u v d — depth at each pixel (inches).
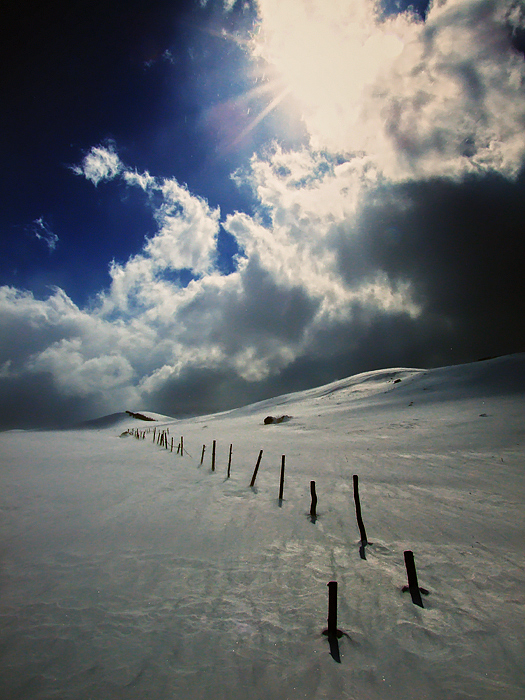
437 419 1111.6
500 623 212.7
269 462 767.7
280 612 226.4
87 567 288.4
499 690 162.7
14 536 356.5
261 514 421.4
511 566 281.7
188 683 168.1
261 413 2839.6
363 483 557.0
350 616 221.6
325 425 1445.6
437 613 224.4
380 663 181.9
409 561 243.6
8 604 234.5
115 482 607.2
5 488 568.4
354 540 340.5
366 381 2866.6
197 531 366.9
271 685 167.6
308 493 510.3
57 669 176.4
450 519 387.9
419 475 581.9
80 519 408.8
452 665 179.8
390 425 1168.8
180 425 3344.0
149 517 413.1
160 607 231.8
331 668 178.5
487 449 696.4
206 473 673.0
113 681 168.4
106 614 223.5
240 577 272.1
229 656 187.0
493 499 445.7
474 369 1860.2
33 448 1316.4
